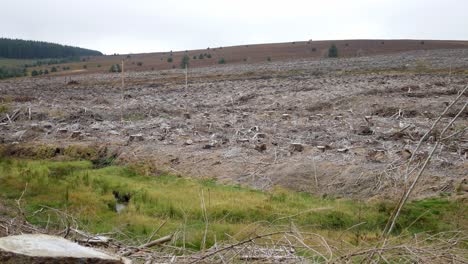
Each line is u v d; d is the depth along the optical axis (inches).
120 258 192.2
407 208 503.8
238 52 4640.8
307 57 3725.4
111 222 470.9
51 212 466.0
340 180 609.0
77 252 187.0
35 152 819.4
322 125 923.4
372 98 1142.3
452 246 223.5
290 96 1268.5
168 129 909.2
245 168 679.7
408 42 4685.0
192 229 426.6
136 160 751.7
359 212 495.2
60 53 7037.4
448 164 611.8
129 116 1091.9
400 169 607.2
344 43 4704.7
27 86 1964.8
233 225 440.5
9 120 1057.5
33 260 175.9
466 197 519.8
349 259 204.8
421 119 938.1
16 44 6712.6
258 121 985.5
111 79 2240.4
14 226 277.0
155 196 572.4
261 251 235.6
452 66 1915.6
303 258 220.1
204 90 1536.7
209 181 658.8
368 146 732.7
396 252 218.4
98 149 810.2
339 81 1514.5
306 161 673.0
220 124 949.2
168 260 223.9
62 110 1143.6
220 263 213.9
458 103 1023.0
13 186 604.4
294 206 531.2
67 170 709.9
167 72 2588.6
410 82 1386.6
